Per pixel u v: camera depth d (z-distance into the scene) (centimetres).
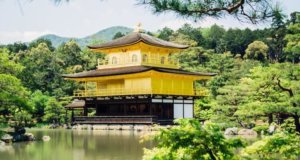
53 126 7294
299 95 3025
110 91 6506
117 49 6862
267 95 3866
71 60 11594
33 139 4341
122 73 6259
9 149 3484
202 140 902
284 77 3256
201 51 11300
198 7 764
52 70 10294
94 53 11994
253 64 10162
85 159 2853
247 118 4947
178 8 742
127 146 3609
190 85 6781
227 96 5444
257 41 12888
